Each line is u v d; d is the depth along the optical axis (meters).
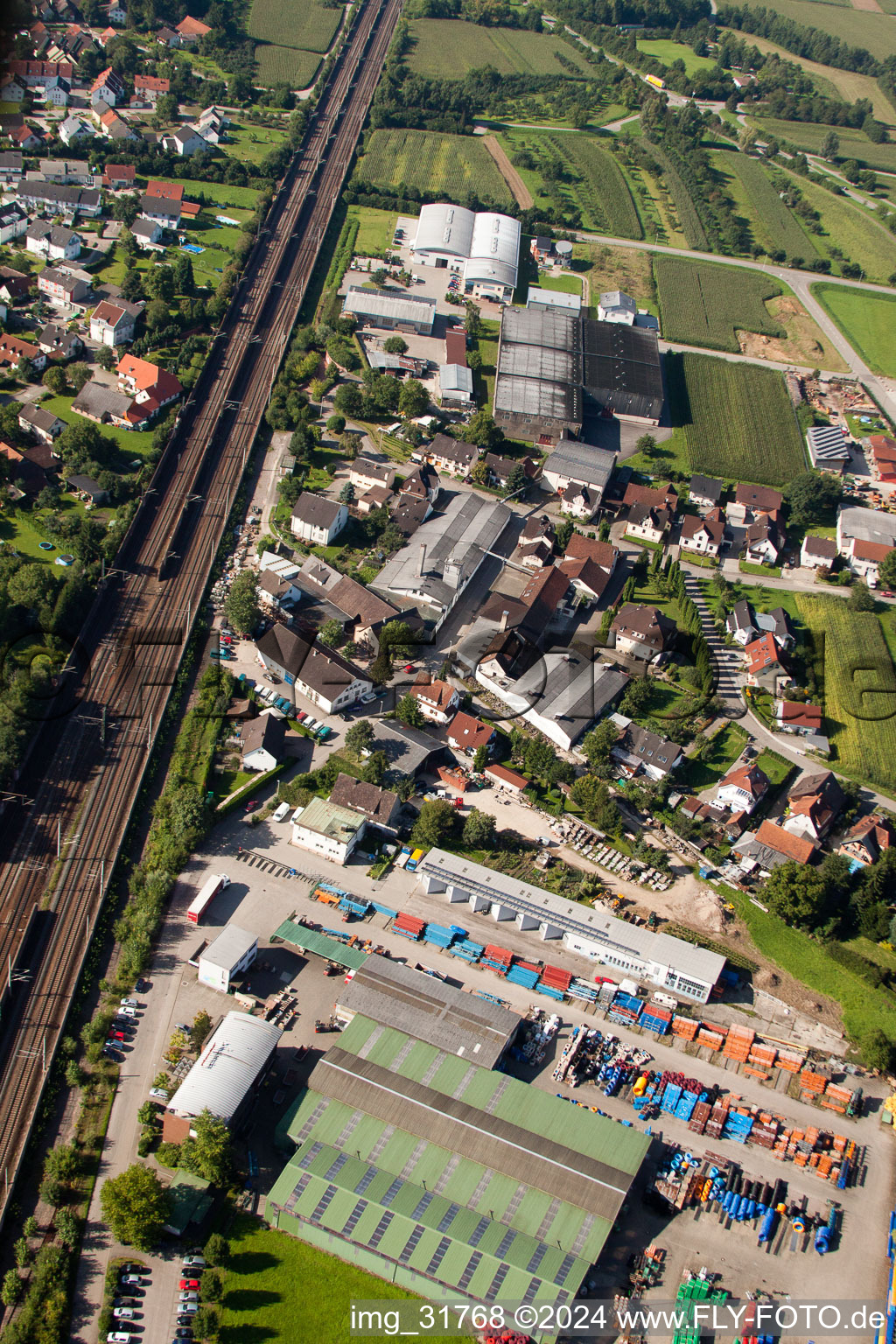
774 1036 179.75
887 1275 149.75
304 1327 136.62
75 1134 152.75
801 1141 163.62
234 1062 156.75
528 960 185.88
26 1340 131.38
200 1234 144.12
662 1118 164.25
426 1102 155.88
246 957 174.88
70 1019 165.62
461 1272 139.75
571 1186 148.25
